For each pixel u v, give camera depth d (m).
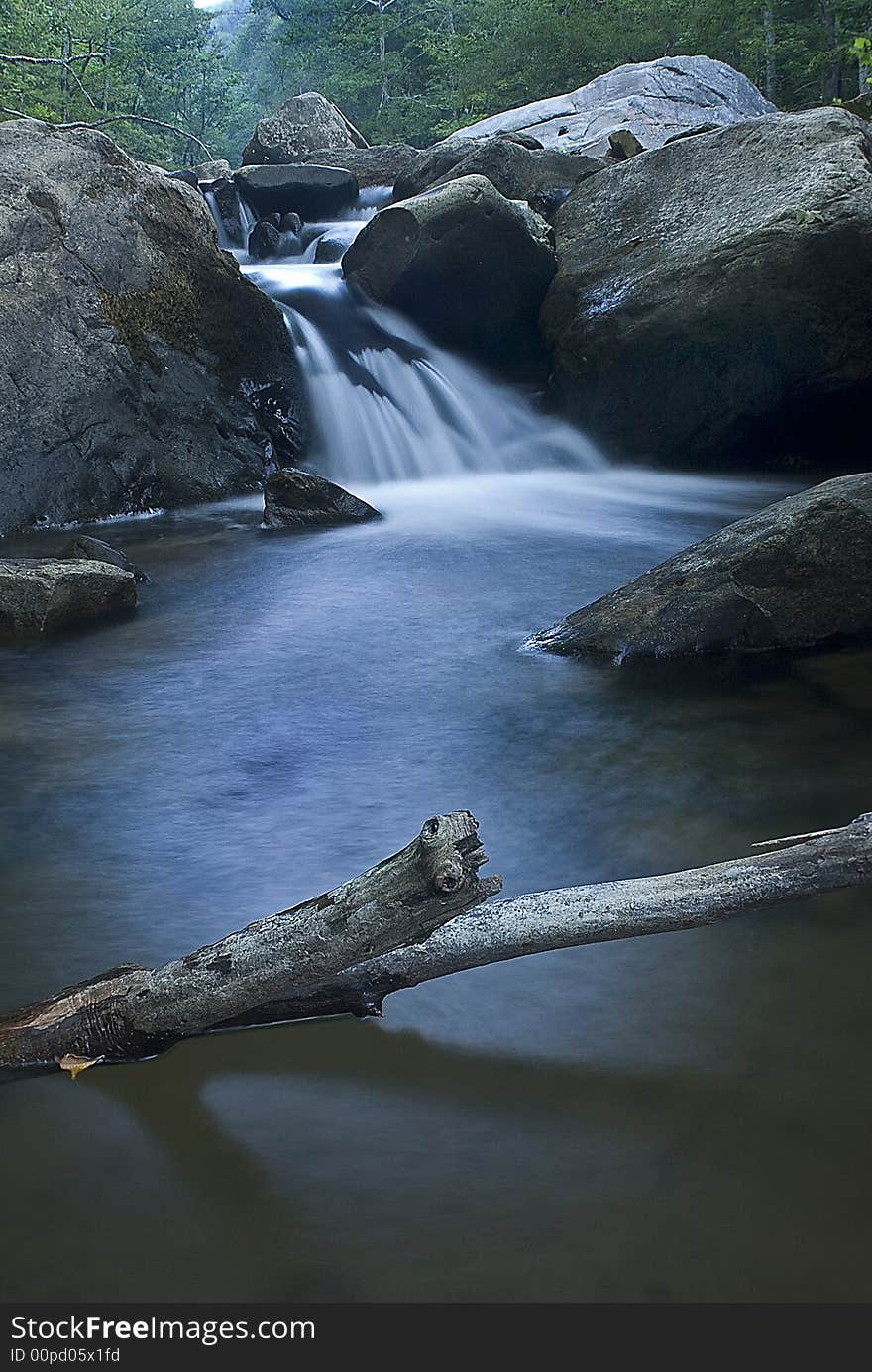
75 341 11.30
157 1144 2.69
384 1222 2.44
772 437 13.12
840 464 13.33
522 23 38.50
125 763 5.20
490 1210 2.47
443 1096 2.84
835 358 12.44
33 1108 2.82
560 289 13.87
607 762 5.08
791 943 3.52
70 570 7.68
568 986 3.31
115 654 6.93
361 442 12.82
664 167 14.13
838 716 5.56
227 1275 2.32
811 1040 3.04
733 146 13.58
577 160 17.38
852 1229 2.40
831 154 12.52
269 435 12.49
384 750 5.29
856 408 12.90
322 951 2.62
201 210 12.46
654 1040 3.05
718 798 4.66
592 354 13.21
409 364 13.48
